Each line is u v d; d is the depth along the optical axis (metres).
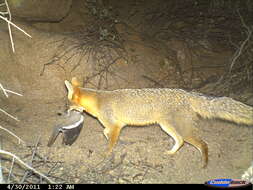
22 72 1.84
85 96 1.20
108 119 1.20
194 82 2.01
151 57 2.22
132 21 2.55
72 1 2.29
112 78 1.97
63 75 1.89
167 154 1.21
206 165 1.12
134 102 1.17
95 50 2.04
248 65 1.95
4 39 1.86
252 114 1.12
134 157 1.20
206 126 1.44
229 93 1.75
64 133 1.23
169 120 1.14
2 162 1.12
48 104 1.67
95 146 1.28
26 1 1.88
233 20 2.49
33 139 1.31
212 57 2.36
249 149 1.22
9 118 1.49
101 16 2.21
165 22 2.61
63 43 1.99
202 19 2.63
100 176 1.06
